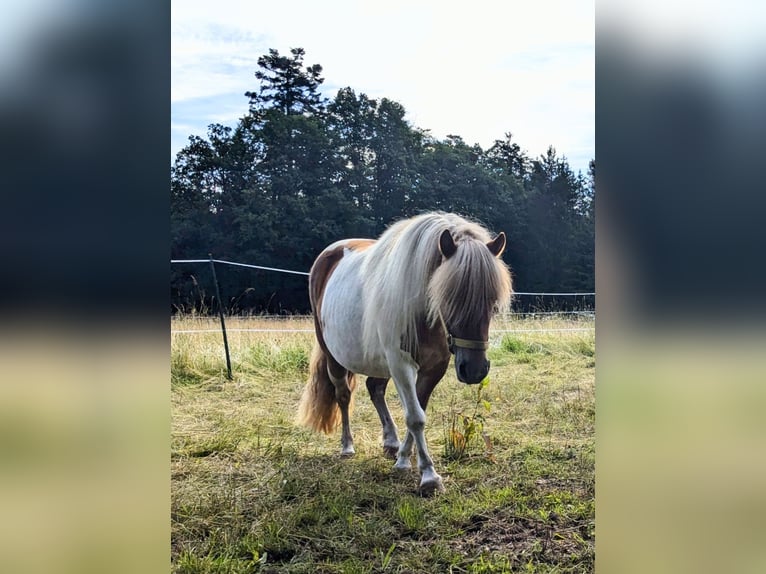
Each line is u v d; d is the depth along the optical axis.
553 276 13.15
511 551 2.38
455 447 3.50
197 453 3.53
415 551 2.39
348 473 3.16
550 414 4.32
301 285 12.38
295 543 2.46
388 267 2.97
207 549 2.37
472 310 2.66
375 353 3.10
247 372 5.61
